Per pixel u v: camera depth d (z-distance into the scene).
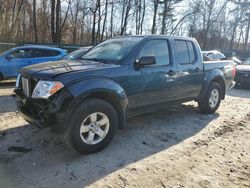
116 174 3.56
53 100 3.66
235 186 3.41
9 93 8.65
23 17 31.94
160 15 35.88
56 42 24.97
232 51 27.36
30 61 10.80
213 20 40.72
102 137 4.16
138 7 33.41
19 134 4.77
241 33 47.22
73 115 3.78
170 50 5.31
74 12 32.97
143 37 4.96
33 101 3.90
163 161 3.99
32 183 3.30
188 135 5.12
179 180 3.48
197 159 4.11
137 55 4.63
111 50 4.90
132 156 4.10
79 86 3.78
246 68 11.82
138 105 4.75
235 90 11.69
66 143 4.00
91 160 3.90
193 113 6.69
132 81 4.50
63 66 4.20
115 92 4.17
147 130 5.26
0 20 28.41
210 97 6.54
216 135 5.20
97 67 4.18
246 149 4.58
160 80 5.00
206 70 6.27
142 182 3.40
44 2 33.06
